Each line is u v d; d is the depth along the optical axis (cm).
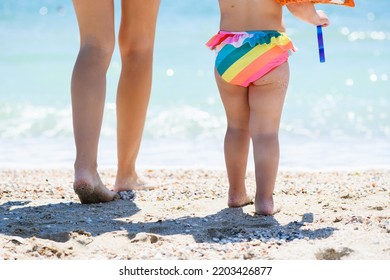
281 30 611
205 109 1225
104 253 508
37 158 940
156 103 1266
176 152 970
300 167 872
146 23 690
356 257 486
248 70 593
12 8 2597
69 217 604
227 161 630
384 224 555
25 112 1220
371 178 782
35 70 1608
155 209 635
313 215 597
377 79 1470
